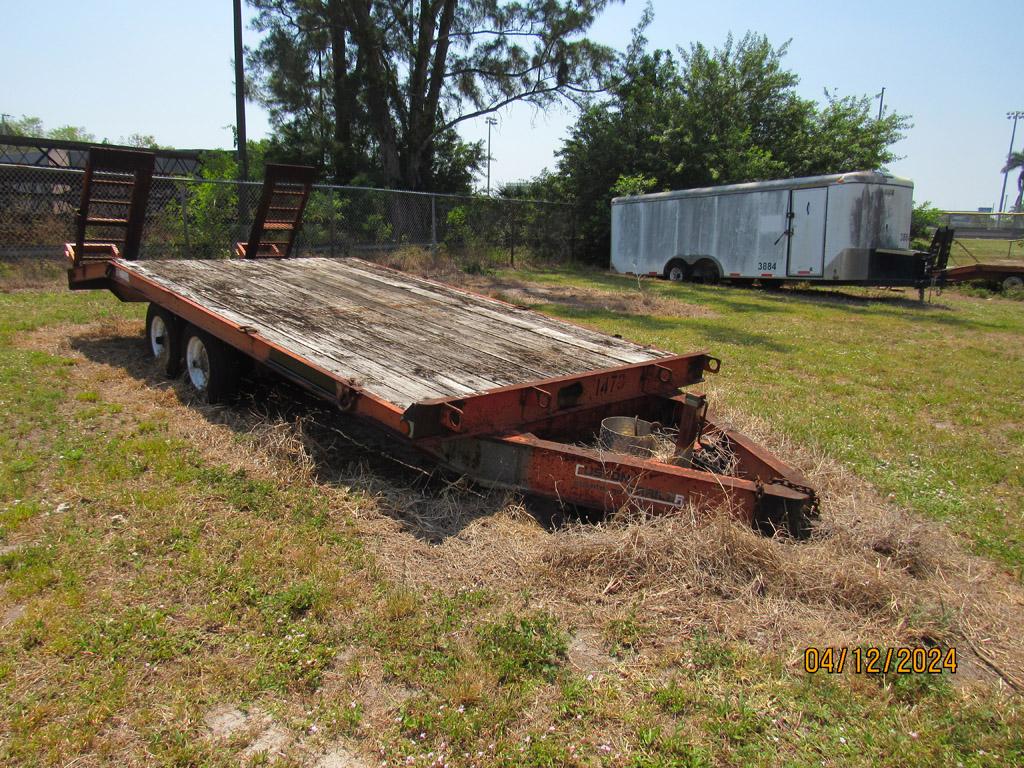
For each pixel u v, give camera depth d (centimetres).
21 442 488
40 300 1024
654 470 377
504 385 426
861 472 523
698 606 327
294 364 452
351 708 254
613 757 239
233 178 1697
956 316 1480
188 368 616
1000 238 3209
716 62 2464
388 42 2327
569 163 2616
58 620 292
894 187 1650
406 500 418
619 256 2252
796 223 1722
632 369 480
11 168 1165
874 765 241
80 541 355
